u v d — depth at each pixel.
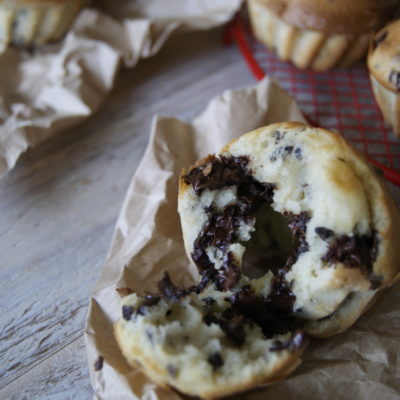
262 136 0.29
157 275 0.30
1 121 0.35
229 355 0.26
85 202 0.34
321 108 0.37
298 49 0.37
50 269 0.32
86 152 0.36
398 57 0.32
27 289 0.31
